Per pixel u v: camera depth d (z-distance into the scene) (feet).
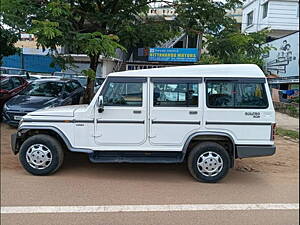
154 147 17.54
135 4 31.89
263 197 15.93
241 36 28.43
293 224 13.05
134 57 66.44
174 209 14.16
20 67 78.13
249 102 17.39
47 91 33.99
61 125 17.56
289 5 79.77
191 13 31.24
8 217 13.00
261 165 21.95
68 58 31.09
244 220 13.29
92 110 17.43
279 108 57.41
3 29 34.53
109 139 17.53
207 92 17.37
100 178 18.01
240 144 17.38
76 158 21.89
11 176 17.80
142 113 17.38
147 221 12.96
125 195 15.60
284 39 67.00
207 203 14.94
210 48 29.63
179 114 17.38
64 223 12.59
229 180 18.45
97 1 30.27
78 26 29.68
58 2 23.97
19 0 23.84
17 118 29.86
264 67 69.31
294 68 63.41
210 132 17.31
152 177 18.49
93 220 12.91
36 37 23.86
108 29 30.48
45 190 15.89
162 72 17.48
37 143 17.72
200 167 17.62
